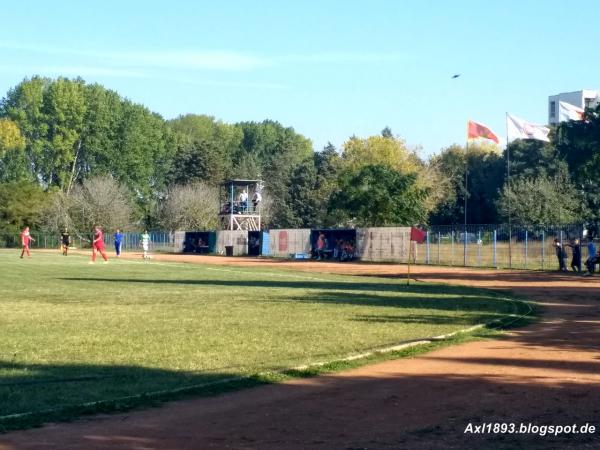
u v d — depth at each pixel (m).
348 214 72.38
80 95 117.00
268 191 119.69
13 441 9.52
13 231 104.94
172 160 127.69
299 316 22.53
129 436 9.76
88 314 23.05
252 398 11.94
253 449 9.15
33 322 20.98
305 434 9.81
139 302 27.09
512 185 78.38
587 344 17.14
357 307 25.33
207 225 102.12
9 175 116.19
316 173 112.25
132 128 122.38
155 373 13.71
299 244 70.94
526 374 13.52
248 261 64.94
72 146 118.19
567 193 73.62
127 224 105.75
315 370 13.98
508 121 56.22
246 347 16.58
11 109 117.25
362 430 9.98
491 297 29.84
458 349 16.48
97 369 14.09
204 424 10.37
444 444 9.31
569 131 46.62
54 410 10.95
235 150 158.62
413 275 45.62
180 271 48.62
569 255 52.84
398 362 14.98
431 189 94.50
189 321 21.19
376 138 99.75
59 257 69.69
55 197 104.94
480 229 57.66
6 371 13.84
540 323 21.36
